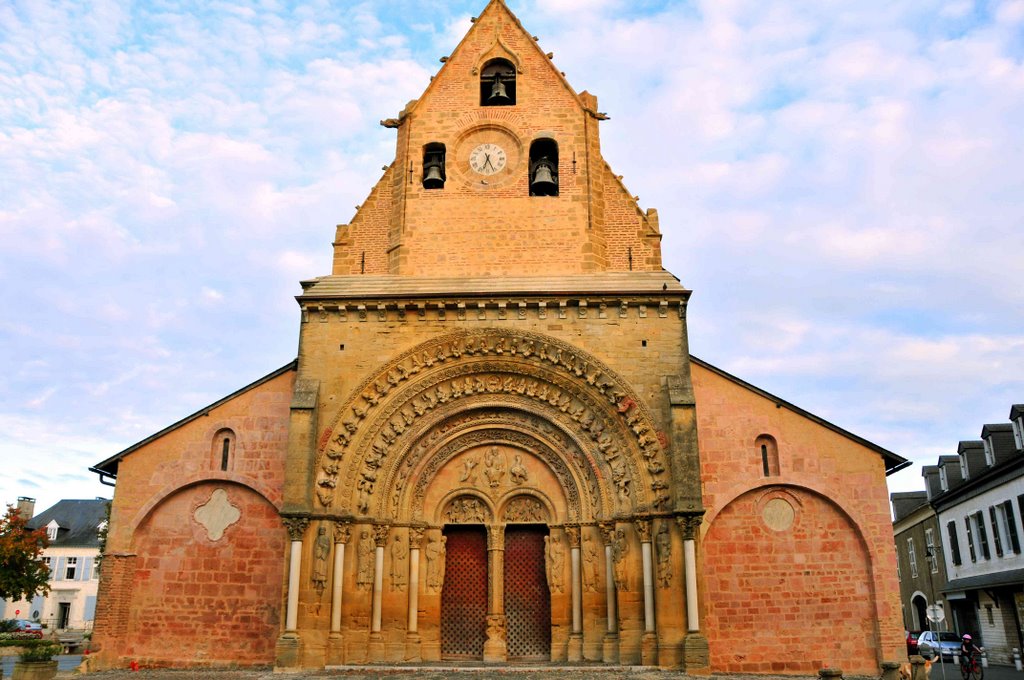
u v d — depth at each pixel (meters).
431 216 29.34
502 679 21.92
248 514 26.91
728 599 25.83
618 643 24.48
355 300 27.00
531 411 26.80
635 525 24.89
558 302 26.70
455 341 26.77
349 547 25.45
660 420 25.56
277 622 25.91
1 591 46.25
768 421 27.14
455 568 27.30
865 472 26.56
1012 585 40.09
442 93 30.95
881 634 25.11
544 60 31.27
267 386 27.92
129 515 26.81
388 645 25.50
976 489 46.12
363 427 26.17
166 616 26.12
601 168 30.33
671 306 26.70
